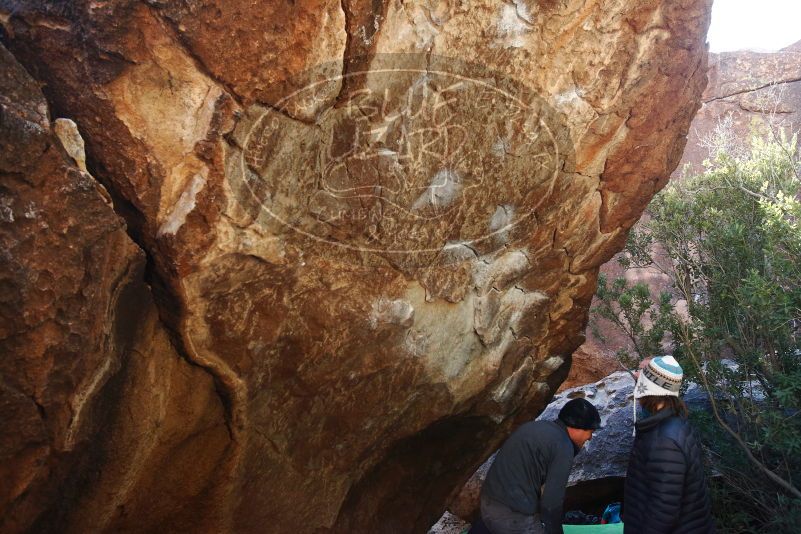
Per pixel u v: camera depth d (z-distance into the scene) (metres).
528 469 2.67
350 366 2.33
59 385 1.53
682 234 3.96
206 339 1.90
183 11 1.56
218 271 1.82
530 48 2.20
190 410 1.97
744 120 8.33
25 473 1.52
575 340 3.42
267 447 2.25
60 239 1.47
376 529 2.96
